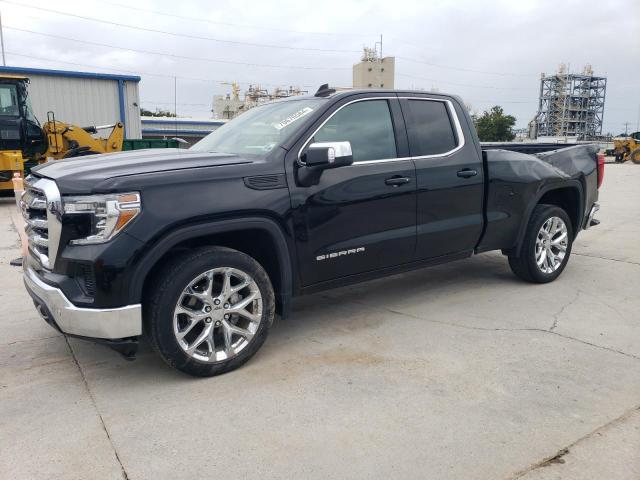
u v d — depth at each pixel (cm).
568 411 299
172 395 325
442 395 320
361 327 438
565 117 10475
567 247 564
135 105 2278
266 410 306
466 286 555
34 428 291
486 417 294
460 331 425
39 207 333
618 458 255
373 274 434
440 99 478
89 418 300
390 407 307
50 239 322
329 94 423
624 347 390
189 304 344
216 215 335
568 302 496
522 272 546
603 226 914
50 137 1425
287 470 251
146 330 333
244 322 363
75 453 267
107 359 381
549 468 249
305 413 302
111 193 307
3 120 1330
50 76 2088
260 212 354
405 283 571
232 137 436
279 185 365
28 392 332
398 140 438
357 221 407
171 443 275
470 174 476
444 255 480
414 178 438
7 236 873
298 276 385
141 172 323
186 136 4812
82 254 310
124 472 252
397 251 438
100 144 1548
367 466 253
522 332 421
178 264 326
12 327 448
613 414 296
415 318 458
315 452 265
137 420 297
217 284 353
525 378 341
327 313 475
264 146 390
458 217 475
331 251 396
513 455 259
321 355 382
